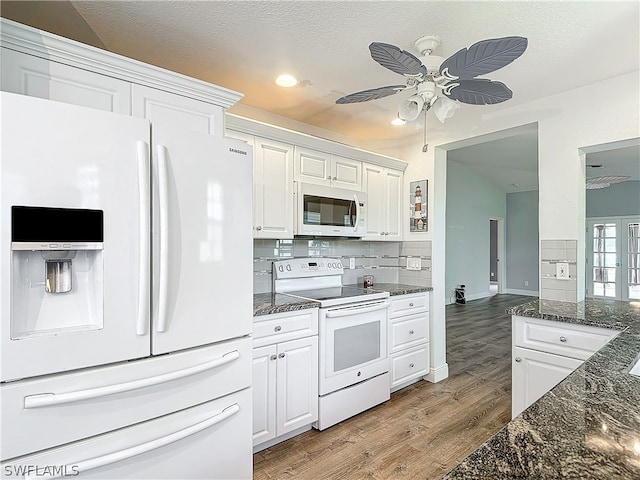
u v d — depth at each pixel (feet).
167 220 4.44
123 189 4.13
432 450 7.18
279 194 8.70
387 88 6.27
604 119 7.92
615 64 7.24
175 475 4.54
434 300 11.12
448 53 6.87
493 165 23.77
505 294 30.32
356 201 10.23
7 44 4.41
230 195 5.16
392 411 8.90
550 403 2.80
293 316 7.53
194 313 4.74
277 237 8.65
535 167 23.41
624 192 24.85
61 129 3.76
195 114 5.97
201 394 4.80
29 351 3.57
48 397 3.65
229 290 5.13
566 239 8.52
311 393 7.80
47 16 5.73
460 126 10.56
